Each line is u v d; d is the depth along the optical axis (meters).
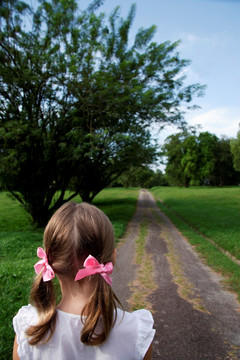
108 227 0.98
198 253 7.88
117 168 15.97
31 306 1.01
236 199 29.56
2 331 2.72
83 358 0.84
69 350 0.84
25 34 10.73
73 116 11.27
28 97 11.28
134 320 0.92
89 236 0.90
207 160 55.22
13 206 23.56
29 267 5.27
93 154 11.07
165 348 3.06
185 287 5.07
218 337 3.32
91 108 11.81
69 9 10.74
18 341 0.91
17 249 7.41
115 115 11.72
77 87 10.92
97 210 1.00
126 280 5.41
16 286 4.00
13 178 11.52
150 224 13.47
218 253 7.46
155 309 4.09
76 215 0.95
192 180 56.41
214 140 62.09
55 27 10.62
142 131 13.50
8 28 10.45
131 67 11.68
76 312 0.89
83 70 10.89
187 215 15.55
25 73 10.19
